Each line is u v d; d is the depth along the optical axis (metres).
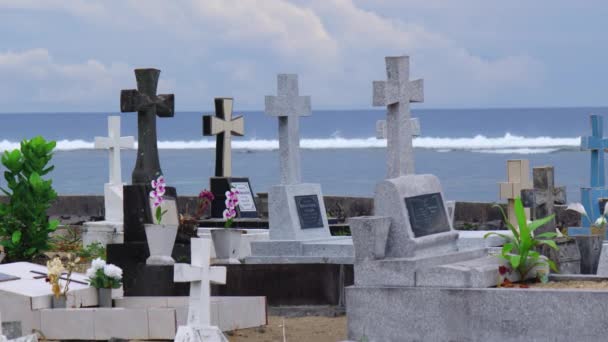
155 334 12.70
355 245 12.24
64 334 12.97
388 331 11.93
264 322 13.86
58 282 13.80
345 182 47.72
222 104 25.69
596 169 22.77
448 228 13.02
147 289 16.27
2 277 14.03
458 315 11.49
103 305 13.83
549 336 10.98
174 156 78.69
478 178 47.56
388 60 15.48
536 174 16.78
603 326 10.71
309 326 14.16
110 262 16.58
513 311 11.16
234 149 95.12
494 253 13.51
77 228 25.81
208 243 11.52
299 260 17.30
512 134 162.00
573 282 12.35
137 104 18.80
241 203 24.39
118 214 23.33
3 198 30.97
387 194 12.39
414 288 11.78
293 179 18.94
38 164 20.38
